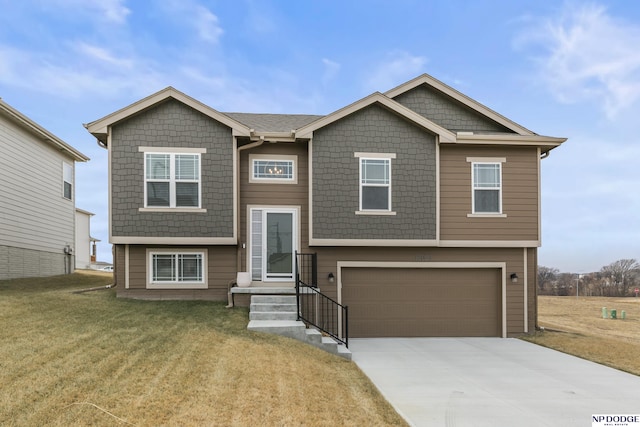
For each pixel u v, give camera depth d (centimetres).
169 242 942
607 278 3562
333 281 1012
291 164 1037
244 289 926
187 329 708
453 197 1038
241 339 680
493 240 1038
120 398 413
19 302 812
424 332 1038
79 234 2442
